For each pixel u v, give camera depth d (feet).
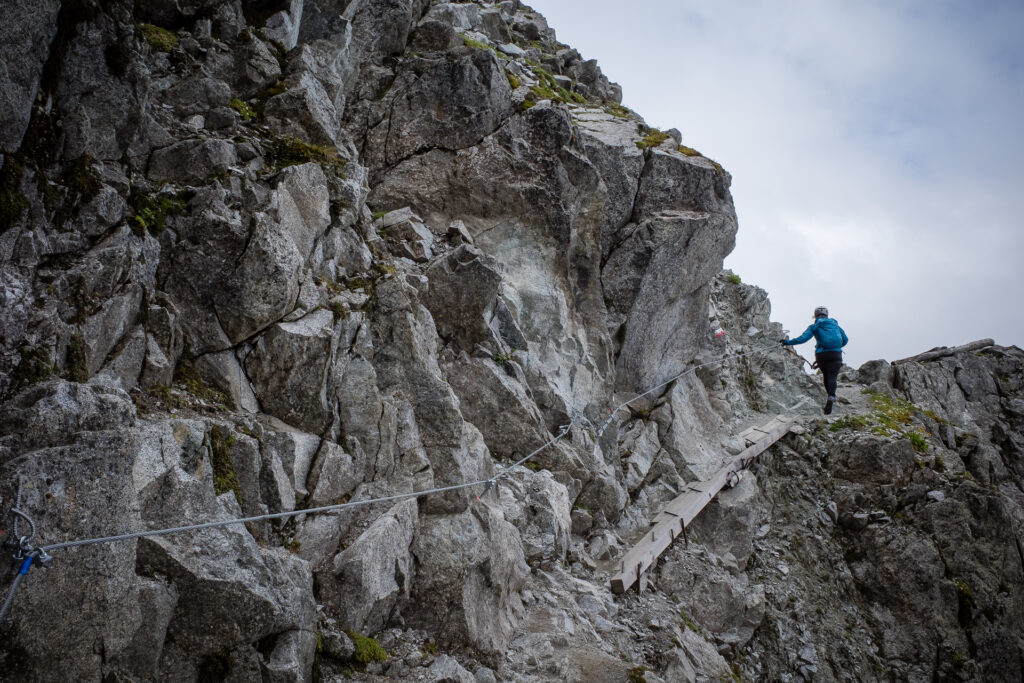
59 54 16.70
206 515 14.76
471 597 20.33
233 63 25.08
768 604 34.30
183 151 20.66
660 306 40.22
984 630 36.65
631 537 32.40
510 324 30.55
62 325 14.75
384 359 22.30
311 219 22.49
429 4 41.78
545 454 29.43
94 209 16.88
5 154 14.65
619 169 38.75
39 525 11.75
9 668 11.22
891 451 40.40
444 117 32.68
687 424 40.70
